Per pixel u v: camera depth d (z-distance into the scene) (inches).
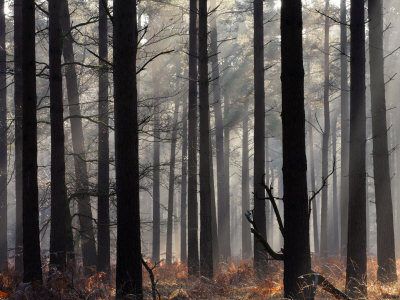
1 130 799.1
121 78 372.5
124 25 373.4
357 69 488.1
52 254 463.2
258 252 658.2
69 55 673.6
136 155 373.1
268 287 461.1
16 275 484.4
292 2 319.0
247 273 631.2
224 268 861.8
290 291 317.4
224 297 475.2
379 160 559.2
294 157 317.7
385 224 554.6
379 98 555.8
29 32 423.5
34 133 423.2
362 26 488.7
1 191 854.5
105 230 664.4
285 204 321.4
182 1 1035.9
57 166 482.3
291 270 317.7
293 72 318.3
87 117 567.8
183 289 502.9
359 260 478.6
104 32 685.3
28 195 420.2
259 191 689.0
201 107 636.1
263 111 704.4
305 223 318.3
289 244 318.7
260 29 711.1
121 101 371.9
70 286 396.8
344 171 1051.3
